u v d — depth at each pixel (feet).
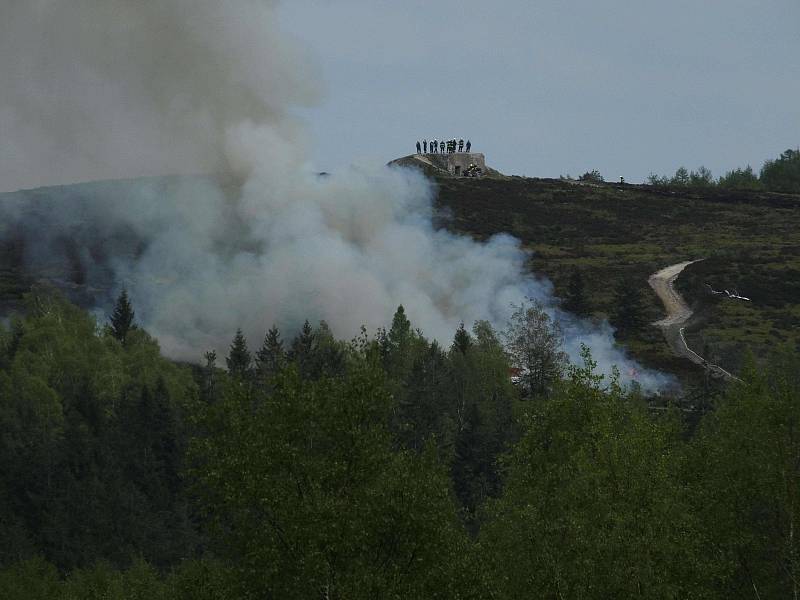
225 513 300.61
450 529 293.02
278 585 279.90
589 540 316.60
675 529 329.52
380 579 270.26
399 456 301.84
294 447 293.23
